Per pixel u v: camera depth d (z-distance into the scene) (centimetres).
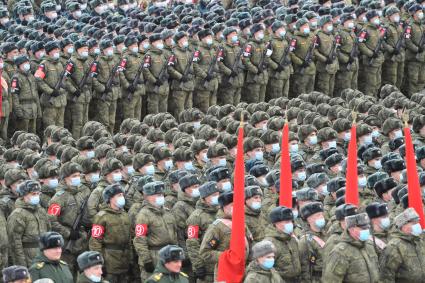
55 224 3841
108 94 5834
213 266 3581
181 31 6094
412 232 3259
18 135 4903
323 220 3397
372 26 6694
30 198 3678
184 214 3819
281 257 3269
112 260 3744
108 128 5900
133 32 6044
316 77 6644
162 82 6003
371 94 6788
